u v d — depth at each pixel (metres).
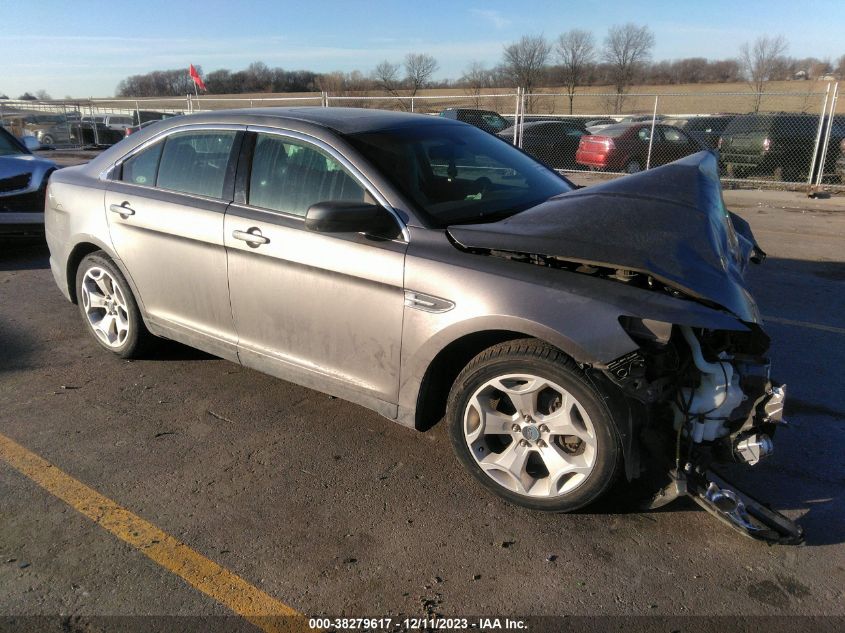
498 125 18.45
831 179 14.70
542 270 2.74
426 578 2.52
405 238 3.02
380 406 3.21
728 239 3.04
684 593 2.43
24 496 3.02
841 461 3.30
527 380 2.77
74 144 25.33
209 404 3.93
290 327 3.45
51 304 5.84
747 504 2.74
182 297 3.94
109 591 2.45
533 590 2.46
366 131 3.47
